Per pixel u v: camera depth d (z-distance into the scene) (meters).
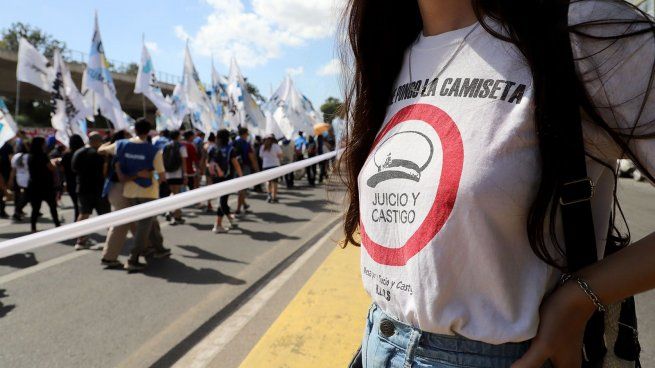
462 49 0.72
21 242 2.04
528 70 0.63
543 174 0.60
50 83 9.76
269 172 4.13
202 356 2.69
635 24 0.58
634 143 0.59
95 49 10.41
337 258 3.77
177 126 13.92
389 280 0.75
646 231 5.66
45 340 2.94
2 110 7.31
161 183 7.06
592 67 0.59
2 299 3.68
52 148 10.60
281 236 5.93
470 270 0.64
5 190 8.44
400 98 0.83
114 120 10.63
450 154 0.65
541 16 0.63
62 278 4.21
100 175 5.61
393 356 0.75
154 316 3.30
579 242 0.62
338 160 1.14
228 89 15.08
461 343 0.67
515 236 0.62
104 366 2.62
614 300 0.59
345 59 1.11
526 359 0.62
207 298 3.65
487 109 0.64
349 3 1.06
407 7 0.94
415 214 0.68
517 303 0.64
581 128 0.60
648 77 0.56
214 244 5.53
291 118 15.20
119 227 4.56
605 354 0.72
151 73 13.48
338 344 2.30
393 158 0.74
